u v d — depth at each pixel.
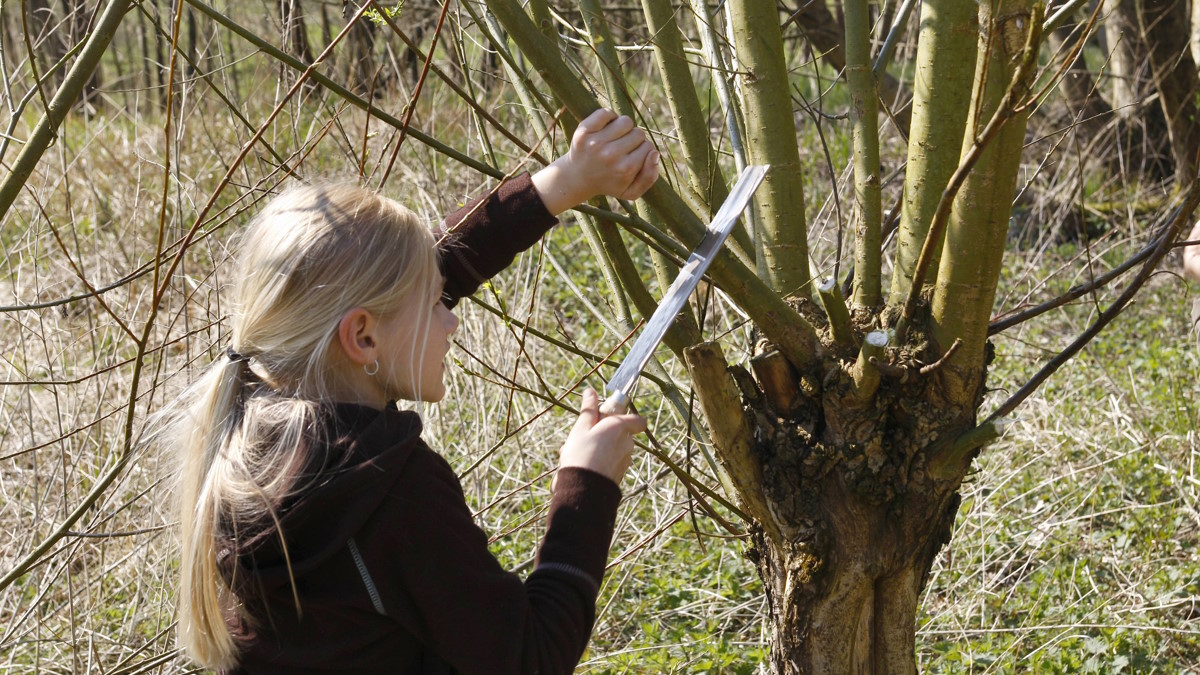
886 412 1.60
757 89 1.65
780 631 1.73
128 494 3.14
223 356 1.41
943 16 1.53
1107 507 3.63
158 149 5.27
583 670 2.89
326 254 1.33
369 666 1.30
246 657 1.34
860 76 1.65
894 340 1.54
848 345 1.60
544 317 4.62
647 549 3.35
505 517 3.55
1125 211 6.01
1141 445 3.82
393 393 1.38
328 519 1.26
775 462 1.65
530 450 3.73
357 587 1.26
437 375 1.42
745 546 2.00
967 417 1.60
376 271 1.33
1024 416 4.09
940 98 1.55
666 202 1.50
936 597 3.29
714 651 2.90
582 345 4.46
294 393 1.34
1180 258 5.61
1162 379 4.49
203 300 3.77
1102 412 4.07
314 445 1.27
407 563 1.26
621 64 1.94
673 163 1.87
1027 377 4.51
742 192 1.47
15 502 3.12
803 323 1.59
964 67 1.54
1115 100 6.41
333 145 4.30
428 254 1.40
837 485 1.63
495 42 1.60
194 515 1.36
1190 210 1.52
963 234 1.44
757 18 1.63
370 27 4.43
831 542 1.64
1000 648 2.91
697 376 1.55
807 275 1.71
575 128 1.62
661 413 3.89
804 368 1.60
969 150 1.35
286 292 1.33
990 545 3.39
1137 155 6.33
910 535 1.63
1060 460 3.85
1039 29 1.12
